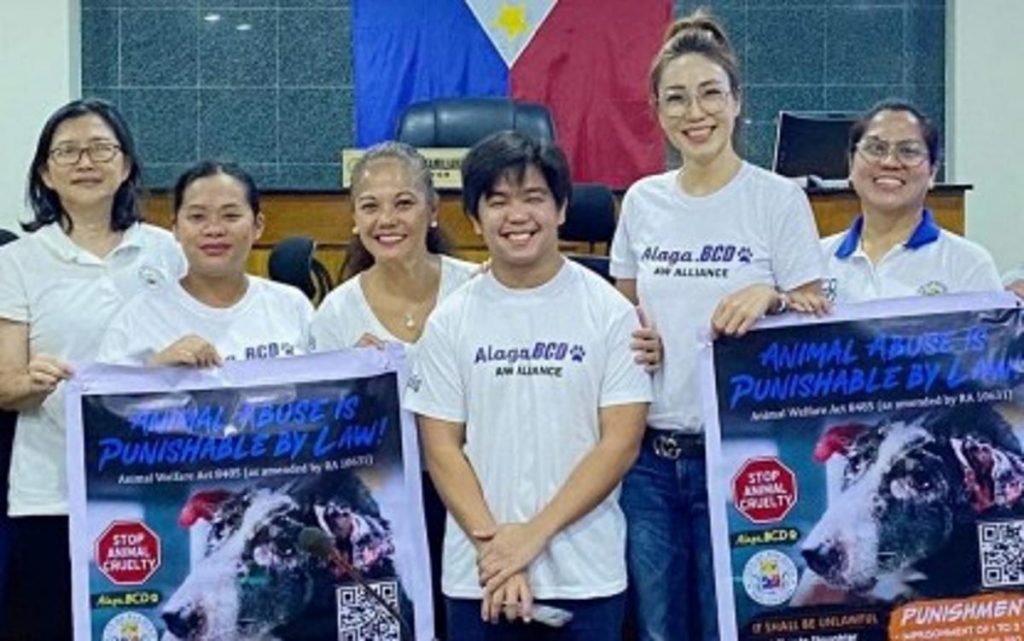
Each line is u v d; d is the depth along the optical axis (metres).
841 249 3.32
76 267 3.26
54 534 3.23
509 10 7.80
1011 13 7.95
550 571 2.86
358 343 3.14
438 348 2.96
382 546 2.98
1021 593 2.95
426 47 7.84
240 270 3.16
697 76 3.03
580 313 2.93
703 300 3.02
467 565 2.90
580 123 7.77
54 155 3.25
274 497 2.97
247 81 8.24
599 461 2.86
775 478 2.95
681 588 3.08
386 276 3.23
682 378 3.03
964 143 7.98
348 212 6.11
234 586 2.95
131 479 2.95
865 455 2.96
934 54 8.24
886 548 2.95
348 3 8.21
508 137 2.94
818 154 6.33
